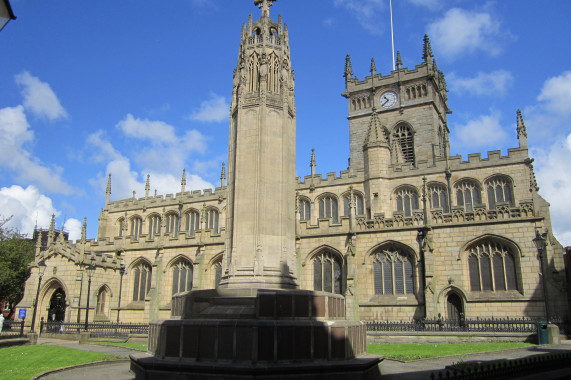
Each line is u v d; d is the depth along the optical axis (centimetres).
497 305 4362
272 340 1956
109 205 8662
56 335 4838
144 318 5819
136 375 2172
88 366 2634
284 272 2744
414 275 4775
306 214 7025
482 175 6094
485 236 4566
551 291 4188
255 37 3269
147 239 6397
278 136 3003
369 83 8181
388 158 6612
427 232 4794
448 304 4628
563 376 1848
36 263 5794
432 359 2662
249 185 2880
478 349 3069
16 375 2369
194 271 5716
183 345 2042
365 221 5128
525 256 4381
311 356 2008
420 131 7612
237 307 2242
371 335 3838
